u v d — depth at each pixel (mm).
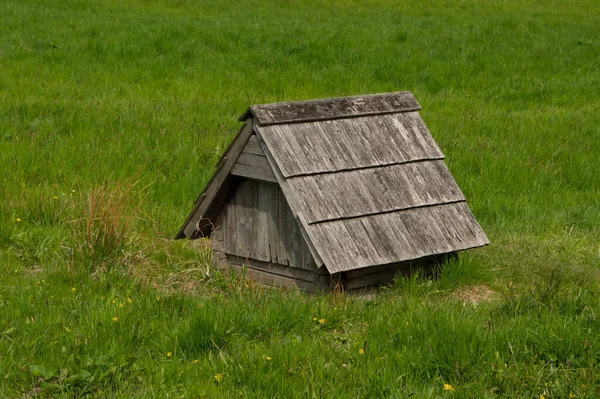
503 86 21078
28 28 25656
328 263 8141
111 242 9938
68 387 6645
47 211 11438
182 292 8781
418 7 33594
